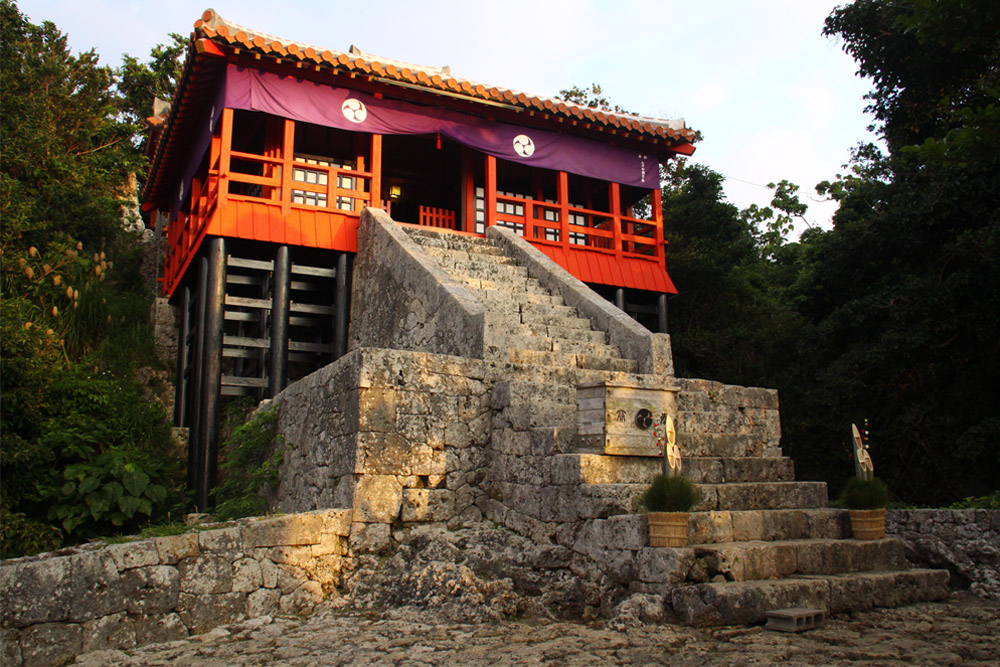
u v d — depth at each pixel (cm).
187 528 689
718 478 761
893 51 1409
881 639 529
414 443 750
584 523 648
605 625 572
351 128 1385
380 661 490
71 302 1583
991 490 1402
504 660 481
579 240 1714
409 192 1947
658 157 1677
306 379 894
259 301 1267
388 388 749
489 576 641
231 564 633
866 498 728
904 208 1423
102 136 2178
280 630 598
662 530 593
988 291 1271
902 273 1455
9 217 1499
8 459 963
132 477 1049
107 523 1048
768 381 1797
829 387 1395
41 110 1869
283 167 1327
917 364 1341
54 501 1023
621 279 1550
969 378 1336
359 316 1291
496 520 749
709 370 1867
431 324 1007
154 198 1869
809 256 1967
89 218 1822
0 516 952
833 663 467
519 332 1016
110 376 1441
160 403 1516
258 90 1312
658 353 1003
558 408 778
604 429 673
